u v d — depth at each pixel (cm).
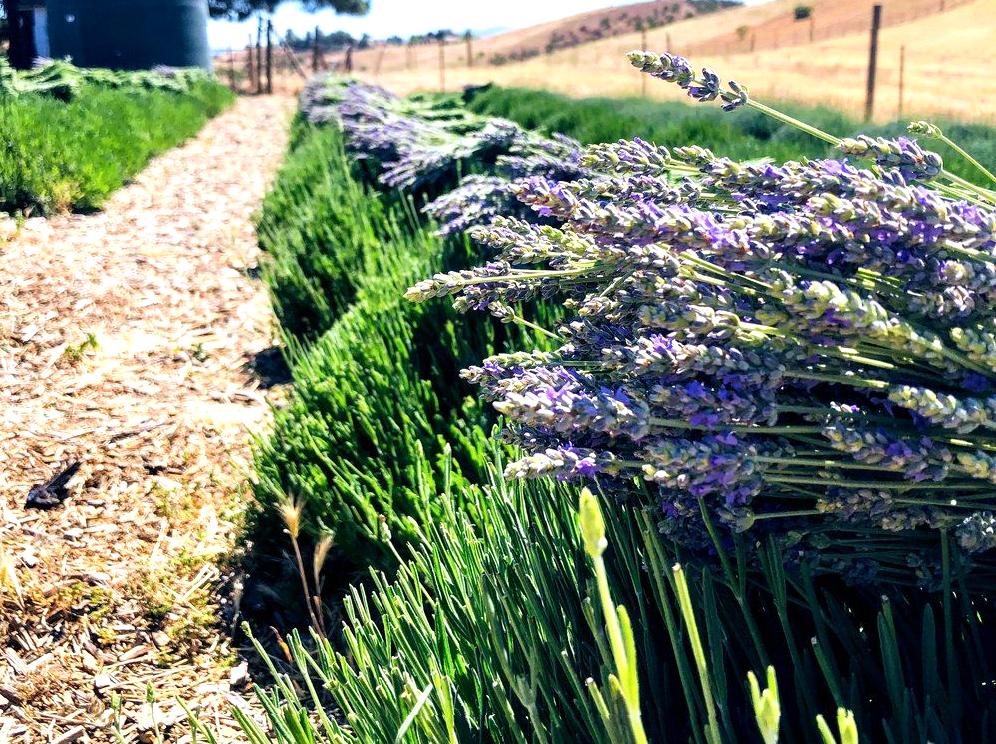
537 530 184
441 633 186
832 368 149
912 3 6469
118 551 322
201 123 1719
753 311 148
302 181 780
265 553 313
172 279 628
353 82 2016
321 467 307
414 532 259
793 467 152
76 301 566
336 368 350
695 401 139
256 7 4166
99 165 920
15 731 246
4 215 757
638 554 176
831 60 3762
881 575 165
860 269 144
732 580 153
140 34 2503
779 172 159
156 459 383
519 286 192
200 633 284
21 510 345
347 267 522
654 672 153
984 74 2711
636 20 12006
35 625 283
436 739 158
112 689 262
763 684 151
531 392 151
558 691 154
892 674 137
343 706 176
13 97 1154
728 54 4628
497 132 536
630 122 987
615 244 157
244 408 438
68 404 436
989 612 164
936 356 136
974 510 149
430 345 359
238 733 245
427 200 573
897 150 151
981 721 134
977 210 138
